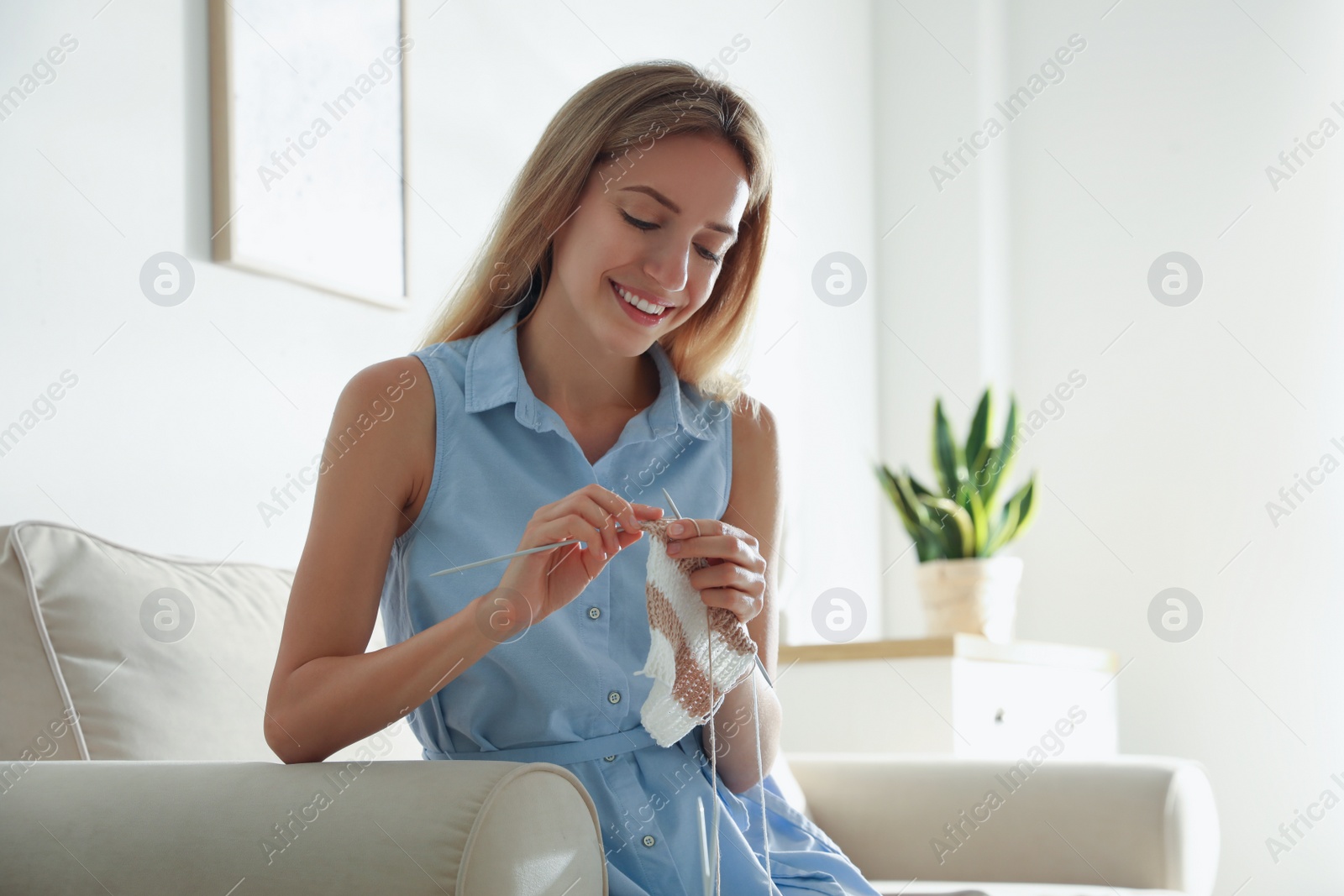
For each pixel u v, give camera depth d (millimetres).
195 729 1208
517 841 802
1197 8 3709
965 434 3709
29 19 1481
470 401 1139
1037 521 3760
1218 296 3598
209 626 1272
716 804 1014
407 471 1100
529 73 2387
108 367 1546
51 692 1143
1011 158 3949
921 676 2320
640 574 1149
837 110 3707
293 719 966
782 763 1716
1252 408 3516
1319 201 3490
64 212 1508
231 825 839
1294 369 3475
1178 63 3725
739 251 1288
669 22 2902
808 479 3365
